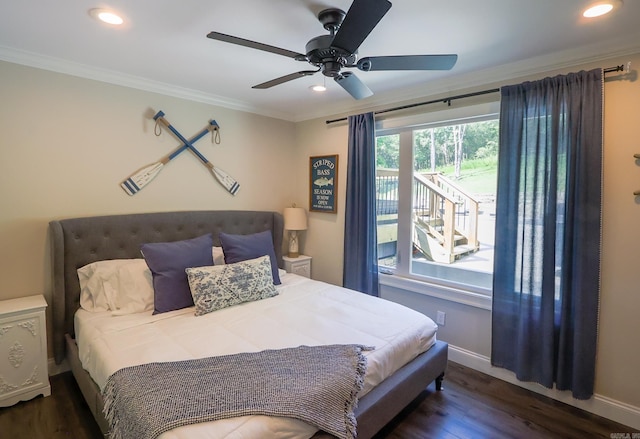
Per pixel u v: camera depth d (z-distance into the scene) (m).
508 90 2.39
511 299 2.48
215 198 3.45
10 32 1.98
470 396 2.39
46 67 2.41
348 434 1.50
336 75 1.87
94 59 2.40
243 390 1.42
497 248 2.50
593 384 2.17
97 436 1.94
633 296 2.05
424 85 2.88
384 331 2.10
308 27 1.89
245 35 2.00
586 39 2.00
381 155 3.37
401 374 2.00
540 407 2.26
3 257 2.35
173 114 3.09
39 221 2.46
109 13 1.76
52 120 2.47
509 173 2.42
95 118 2.66
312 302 2.56
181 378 1.49
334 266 3.79
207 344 1.87
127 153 2.84
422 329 2.23
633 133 2.01
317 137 3.88
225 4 1.66
